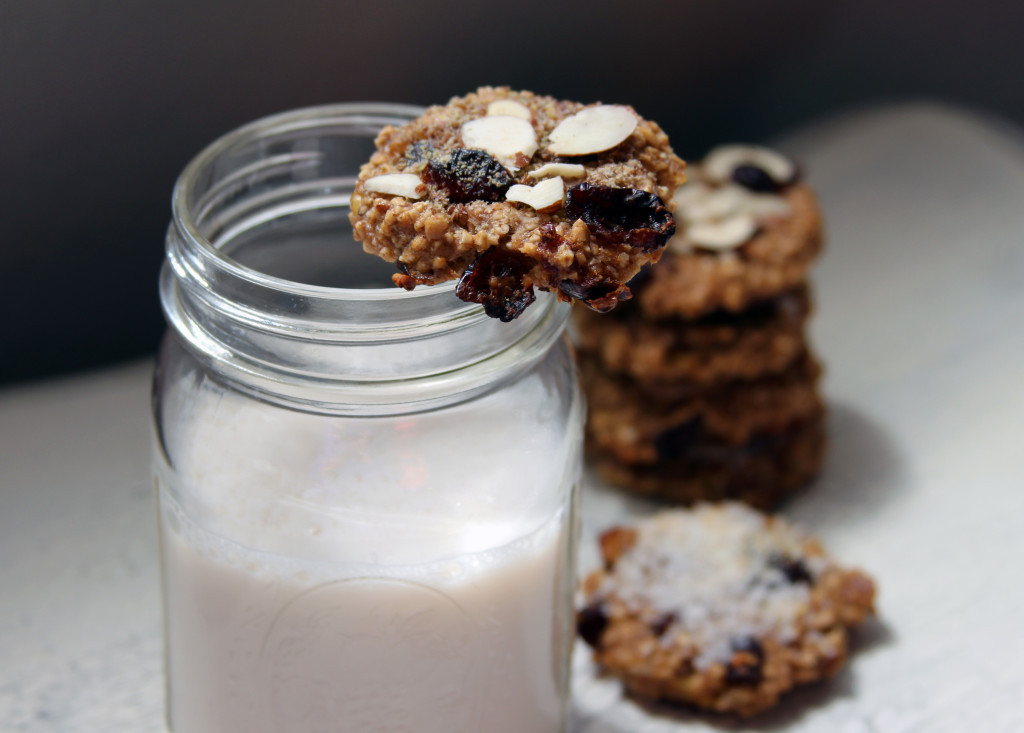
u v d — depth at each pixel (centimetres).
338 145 37
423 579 34
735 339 46
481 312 33
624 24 63
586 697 43
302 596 34
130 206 54
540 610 36
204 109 54
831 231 66
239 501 34
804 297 48
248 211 37
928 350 57
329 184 38
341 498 34
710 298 45
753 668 41
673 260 46
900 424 53
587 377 49
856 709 42
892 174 71
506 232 31
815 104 75
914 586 46
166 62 52
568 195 31
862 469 51
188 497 35
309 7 53
